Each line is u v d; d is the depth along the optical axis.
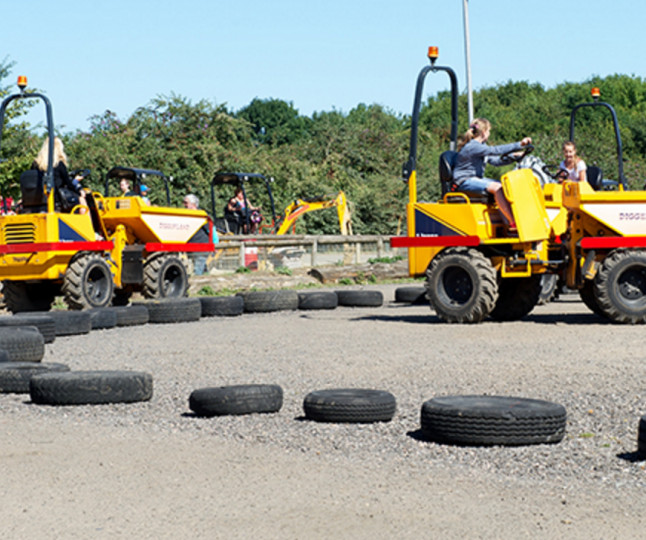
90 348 12.12
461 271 14.10
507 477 5.69
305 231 46.44
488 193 14.02
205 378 9.46
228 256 25.38
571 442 6.52
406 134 66.12
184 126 42.47
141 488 5.52
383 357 10.63
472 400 6.84
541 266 14.12
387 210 51.50
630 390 8.16
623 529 4.70
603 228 13.80
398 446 6.49
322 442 6.64
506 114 88.25
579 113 86.88
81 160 38.00
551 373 9.16
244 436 6.88
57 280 16.50
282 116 100.50
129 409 7.99
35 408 8.12
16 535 4.73
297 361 10.48
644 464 5.88
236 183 30.38
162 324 15.44
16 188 29.22
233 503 5.19
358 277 27.34
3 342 10.37
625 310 13.48
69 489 5.52
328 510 5.04
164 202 39.00
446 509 5.04
